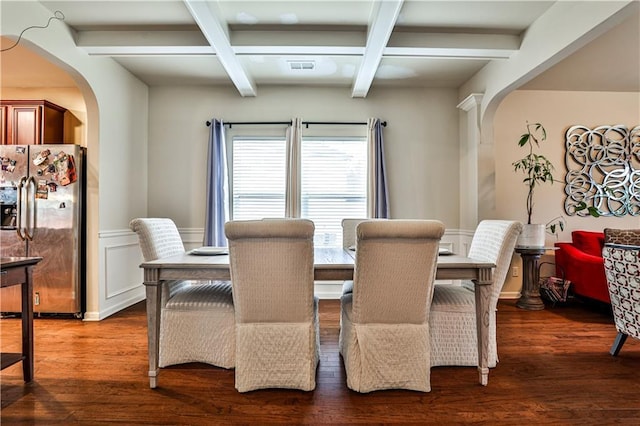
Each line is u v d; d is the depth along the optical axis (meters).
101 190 3.45
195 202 4.35
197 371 2.27
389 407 1.86
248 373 1.99
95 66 3.36
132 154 4.01
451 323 2.29
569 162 4.30
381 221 1.87
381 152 4.25
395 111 4.41
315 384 2.09
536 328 3.12
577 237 4.06
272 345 2.00
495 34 3.17
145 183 4.29
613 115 4.37
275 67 3.82
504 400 1.92
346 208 4.40
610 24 2.30
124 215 3.85
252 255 1.89
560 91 4.32
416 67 3.82
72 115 4.02
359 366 1.99
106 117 3.53
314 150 4.39
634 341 2.82
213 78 4.15
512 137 4.28
